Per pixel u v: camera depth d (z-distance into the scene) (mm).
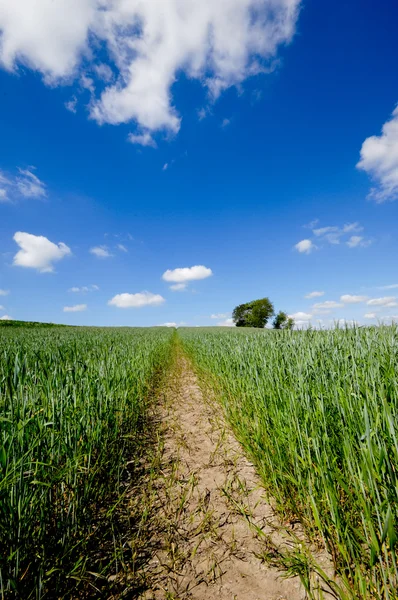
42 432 1562
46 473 1540
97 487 2100
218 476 2541
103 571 1394
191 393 5973
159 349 10727
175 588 1414
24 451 1502
